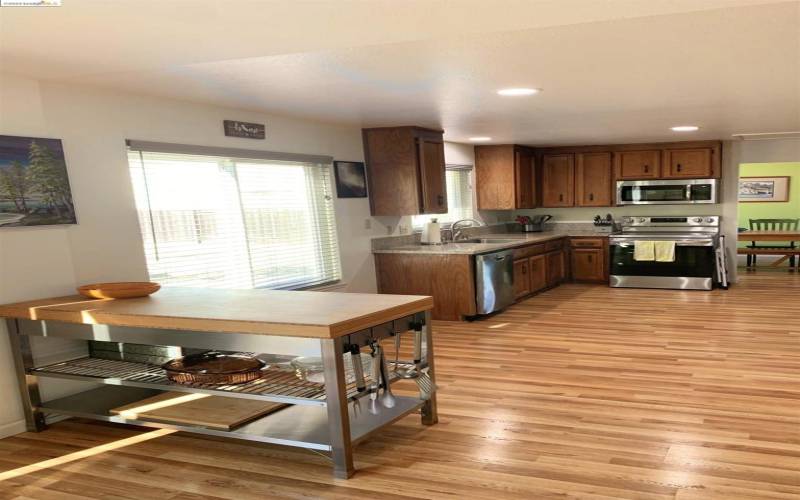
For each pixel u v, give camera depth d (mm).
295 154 4305
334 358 2123
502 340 4488
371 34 2076
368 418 2494
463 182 6758
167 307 2572
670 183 6848
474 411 2965
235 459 2514
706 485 2076
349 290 4957
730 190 6695
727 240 6773
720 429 2580
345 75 2846
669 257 6469
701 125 5113
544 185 7527
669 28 2139
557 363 3783
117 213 3189
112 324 2504
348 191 4895
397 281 5406
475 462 2357
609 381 3348
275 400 2281
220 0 1652
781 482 2076
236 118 3855
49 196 2881
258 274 4082
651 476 2162
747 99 3727
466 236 6680
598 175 7184
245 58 2426
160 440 2770
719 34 2232
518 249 5957
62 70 2611
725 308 5316
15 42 2111
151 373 2721
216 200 3771
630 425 2672
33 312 2658
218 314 2357
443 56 2498
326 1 1692
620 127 5203
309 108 3850
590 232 7383
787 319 4762
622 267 6797
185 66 2570
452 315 5254
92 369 2826
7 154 2719
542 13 1862
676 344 4105
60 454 2633
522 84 3174
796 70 2881
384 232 5426
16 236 2797
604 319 5074
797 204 9039
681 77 3033
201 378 2514
